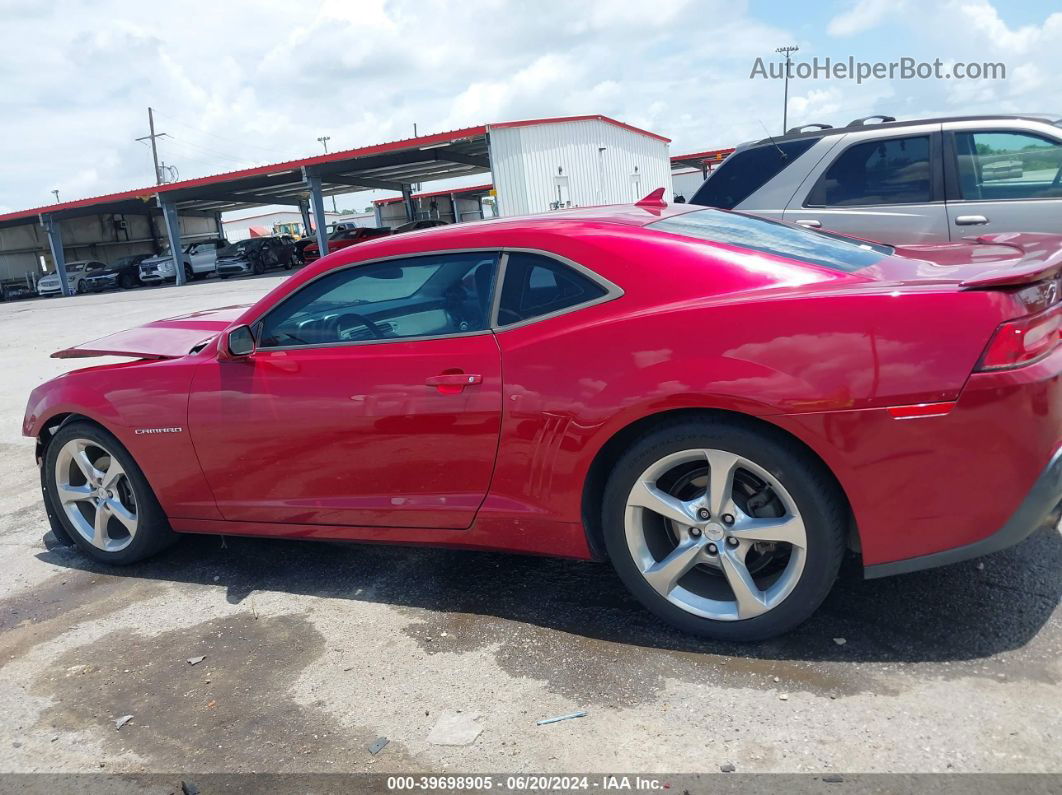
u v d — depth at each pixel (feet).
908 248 11.12
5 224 132.26
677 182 152.35
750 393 8.05
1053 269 7.91
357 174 121.70
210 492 11.81
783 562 9.06
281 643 10.15
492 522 9.92
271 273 114.21
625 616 9.91
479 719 8.18
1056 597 9.27
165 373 11.83
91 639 10.80
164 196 114.21
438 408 9.74
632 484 8.94
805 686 8.14
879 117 19.39
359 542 11.05
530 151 94.07
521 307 9.54
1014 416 7.53
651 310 8.79
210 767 7.87
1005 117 17.57
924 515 7.90
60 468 13.08
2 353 44.86
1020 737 7.11
